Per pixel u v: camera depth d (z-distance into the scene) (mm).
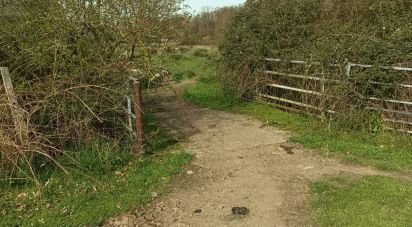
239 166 5754
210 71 14234
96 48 6789
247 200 4695
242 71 10062
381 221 4031
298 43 9070
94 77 6094
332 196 4664
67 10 6484
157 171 5504
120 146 6055
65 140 5613
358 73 6906
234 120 8477
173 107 10281
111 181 5176
